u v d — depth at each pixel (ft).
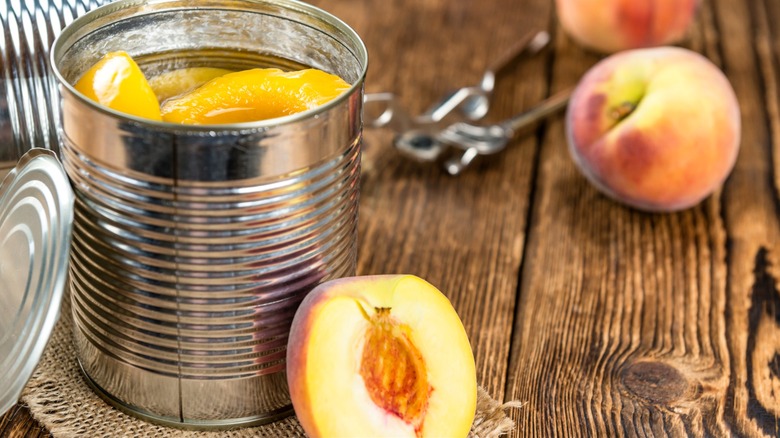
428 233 2.55
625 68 2.58
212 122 2.09
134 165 1.95
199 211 1.96
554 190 2.69
